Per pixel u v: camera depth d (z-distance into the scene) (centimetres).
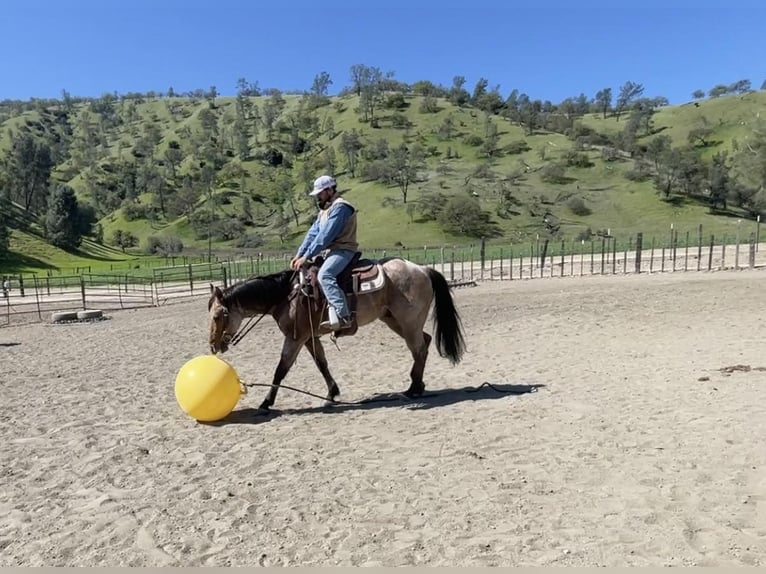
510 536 414
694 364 949
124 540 432
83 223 9931
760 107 13550
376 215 9938
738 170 9306
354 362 1135
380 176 11862
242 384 759
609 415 689
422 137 14725
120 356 1287
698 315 1477
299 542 418
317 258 775
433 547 404
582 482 500
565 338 1277
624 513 441
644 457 548
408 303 794
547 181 11038
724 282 2216
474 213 9044
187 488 521
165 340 1505
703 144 12644
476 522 436
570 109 17362
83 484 541
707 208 9056
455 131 14888
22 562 407
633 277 2766
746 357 978
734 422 634
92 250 9238
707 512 438
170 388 946
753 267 2880
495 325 1510
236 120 19338
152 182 14538
